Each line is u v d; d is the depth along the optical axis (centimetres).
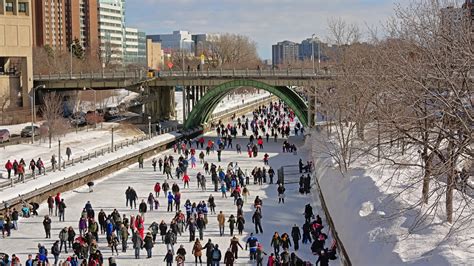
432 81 2717
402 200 3155
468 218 2586
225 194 5325
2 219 4134
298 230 3706
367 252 2820
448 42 2536
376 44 6369
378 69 4084
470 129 2328
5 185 4991
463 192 2523
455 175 2597
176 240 3872
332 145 5509
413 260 2431
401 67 3012
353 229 3228
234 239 3531
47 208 4891
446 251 2344
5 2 10031
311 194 5319
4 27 9981
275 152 7869
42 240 4022
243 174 5812
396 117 2861
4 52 9975
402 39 3731
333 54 8431
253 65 19375
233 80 8806
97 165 6166
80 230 4034
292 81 8438
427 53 2752
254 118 10750
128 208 4897
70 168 5919
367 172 4056
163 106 10206
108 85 9581
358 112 4938
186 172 6341
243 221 4075
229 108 12656
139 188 5719
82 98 12156
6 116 9456
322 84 7556
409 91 2666
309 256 3553
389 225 2922
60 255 3706
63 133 7981
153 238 3938
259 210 4175
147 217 4600
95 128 8888
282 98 8675
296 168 6650
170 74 9175
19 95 10450
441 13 2884
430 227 2719
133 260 3594
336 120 6159
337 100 5978
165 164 6278
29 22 10431
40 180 5306
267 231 4172
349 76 5478
